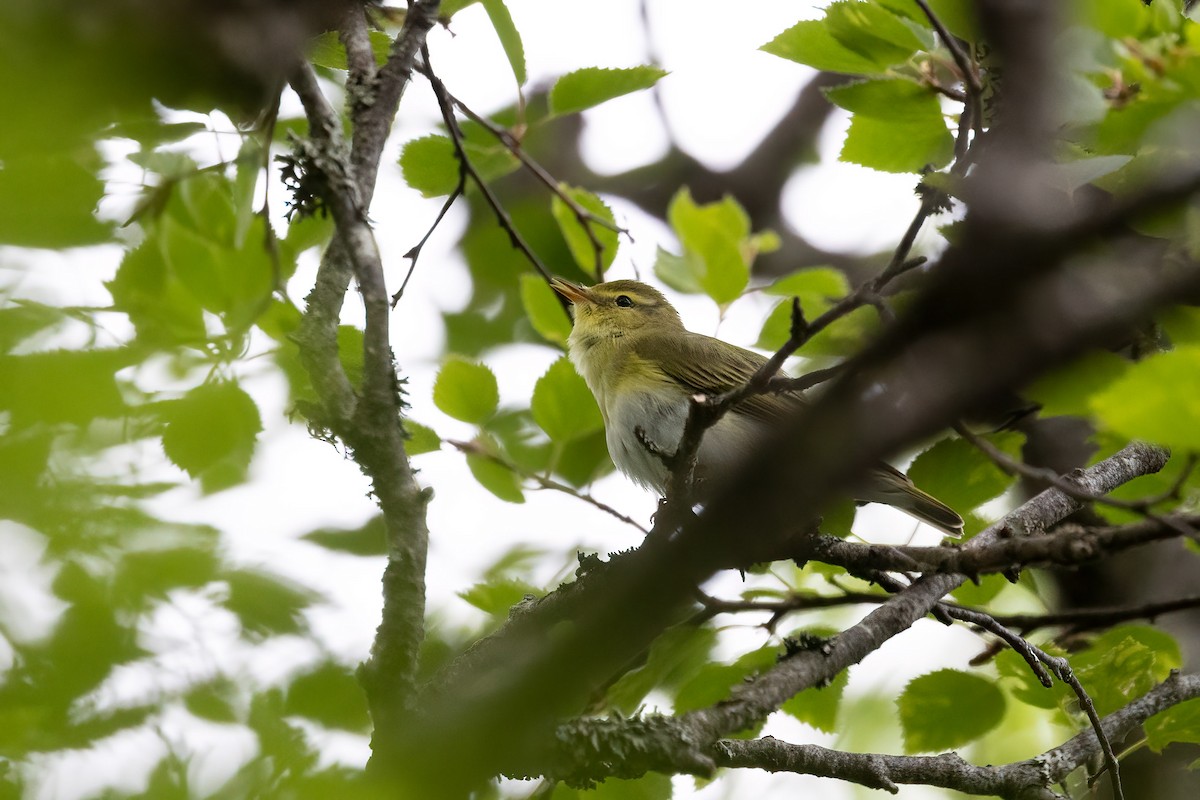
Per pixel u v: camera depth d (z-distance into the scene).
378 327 7.17
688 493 7.61
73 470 7.25
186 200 7.98
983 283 4.45
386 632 6.87
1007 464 5.73
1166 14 7.45
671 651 9.61
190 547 7.52
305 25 7.14
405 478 7.20
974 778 8.26
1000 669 9.30
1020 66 6.00
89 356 7.20
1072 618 9.25
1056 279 4.50
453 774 6.25
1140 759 10.38
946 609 8.61
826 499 4.67
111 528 7.29
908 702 9.66
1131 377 4.48
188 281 7.95
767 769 7.84
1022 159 5.64
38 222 7.38
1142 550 11.38
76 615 7.13
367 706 7.37
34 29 5.34
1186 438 4.45
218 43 6.12
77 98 5.51
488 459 10.40
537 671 6.24
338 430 7.14
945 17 7.61
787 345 6.54
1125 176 6.78
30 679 6.98
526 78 10.13
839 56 8.27
